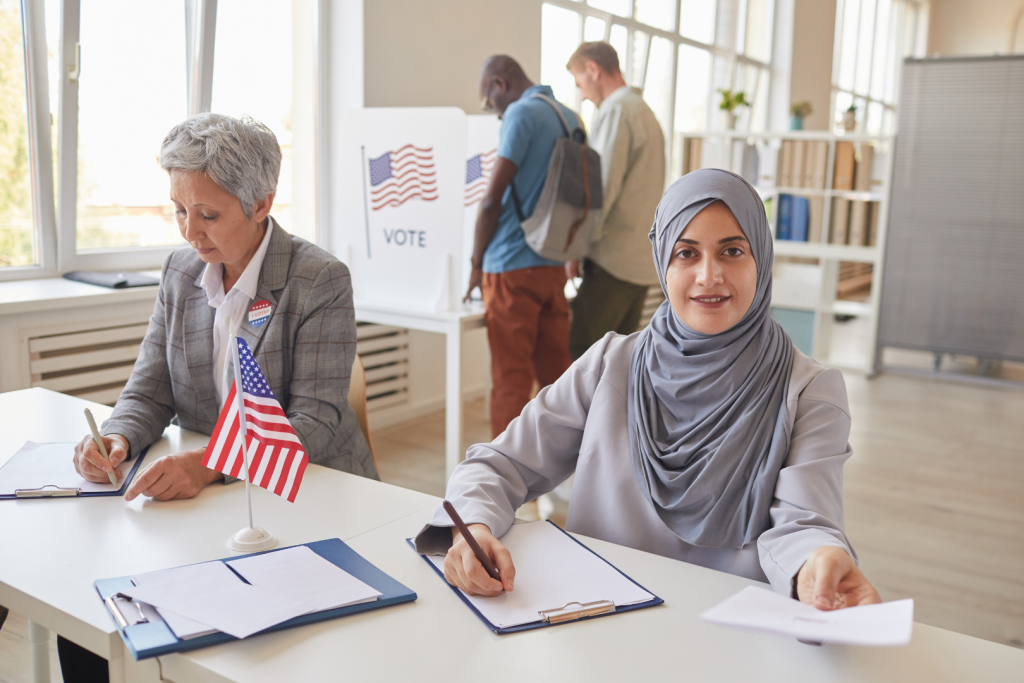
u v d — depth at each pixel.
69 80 2.74
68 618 0.92
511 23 4.29
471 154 3.36
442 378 4.26
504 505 1.19
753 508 1.10
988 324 4.99
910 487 3.27
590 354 1.33
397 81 3.69
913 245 5.12
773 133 5.37
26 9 2.62
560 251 2.81
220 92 3.30
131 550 1.08
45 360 2.54
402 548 1.10
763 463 1.12
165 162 1.43
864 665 0.84
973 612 2.32
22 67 2.67
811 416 1.13
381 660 0.83
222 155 1.40
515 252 2.82
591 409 1.27
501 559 1.00
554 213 2.76
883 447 3.77
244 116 1.49
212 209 1.44
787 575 0.93
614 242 3.23
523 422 1.32
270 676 0.80
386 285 2.95
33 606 0.96
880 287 5.18
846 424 1.14
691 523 1.14
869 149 5.27
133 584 0.96
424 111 2.78
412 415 4.07
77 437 1.54
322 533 1.15
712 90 6.72
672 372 1.19
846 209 5.31
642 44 5.64
